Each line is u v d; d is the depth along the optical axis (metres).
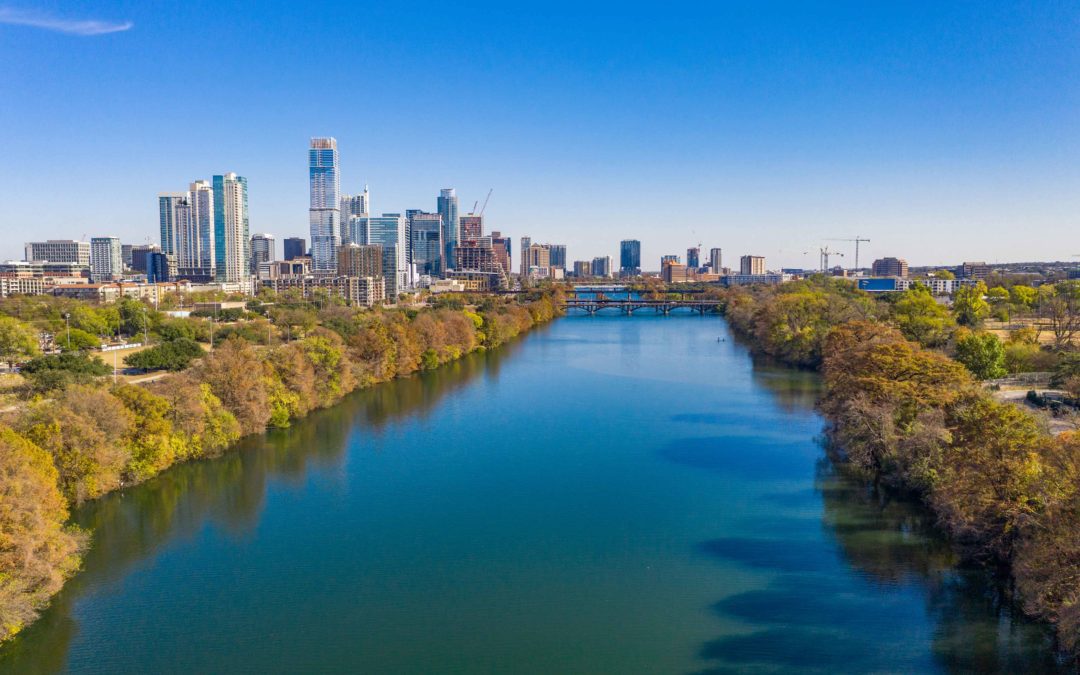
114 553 117.62
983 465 100.50
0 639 87.12
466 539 122.56
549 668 85.75
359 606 100.88
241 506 138.25
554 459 166.50
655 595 102.50
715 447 173.25
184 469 159.12
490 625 95.62
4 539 88.94
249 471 158.75
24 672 85.81
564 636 92.69
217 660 88.44
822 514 129.25
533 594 103.69
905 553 112.62
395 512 135.00
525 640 91.94
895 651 87.12
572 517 131.50
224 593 104.69
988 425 106.19
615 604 100.38
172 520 131.25
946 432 120.12
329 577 109.38
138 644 91.62
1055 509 84.56
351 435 188.75
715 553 115.12
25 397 178.88
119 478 143.88
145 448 146.62
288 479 153.62
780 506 133.75
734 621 95.25
